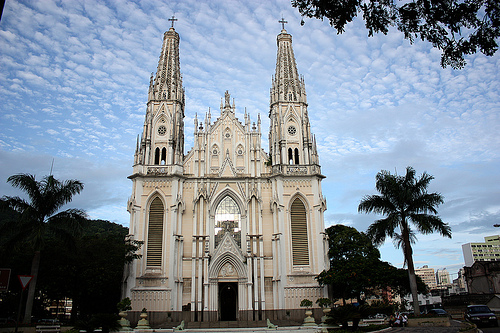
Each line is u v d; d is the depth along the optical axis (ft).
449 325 159.53
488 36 59.77
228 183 243.60
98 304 227.40
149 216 232.94
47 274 187.52
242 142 254.27
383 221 183.21
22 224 157.79
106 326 134.41
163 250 224.53
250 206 237.66
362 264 212.43
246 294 219.61
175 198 233.14
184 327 195.21
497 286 338.13
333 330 147.54
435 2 59.57
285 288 222.07
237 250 225.97
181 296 219.00
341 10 64.03
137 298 212.84
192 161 247.91
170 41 282.77
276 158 248.73
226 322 201.67
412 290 175.94
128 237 221.05
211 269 222.48
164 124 255.70
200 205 234.79
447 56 63.10
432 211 179.11
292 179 245.86
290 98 268.41
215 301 218.38
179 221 229.86
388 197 186.50
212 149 252.42
